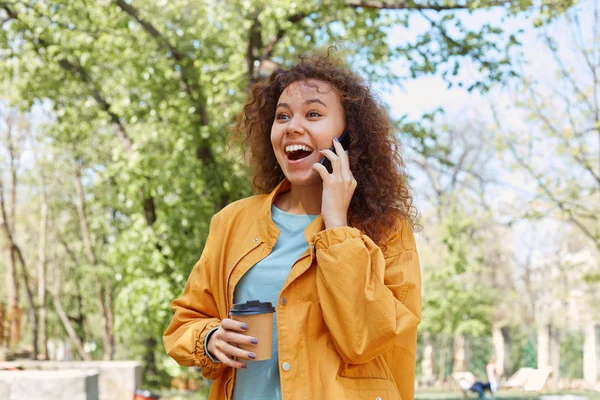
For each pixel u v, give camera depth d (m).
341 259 1.94
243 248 2.19
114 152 12.37
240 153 2.74
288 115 2.23
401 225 2.22
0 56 12.56
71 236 29.48
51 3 12.12
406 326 1.94
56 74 12.85
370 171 2.25
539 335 32.59
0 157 25.66
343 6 10.85
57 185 27.56
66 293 30.25
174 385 24.91
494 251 31.34
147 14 12.10
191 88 12.06
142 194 13.14
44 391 7.60
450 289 27.34
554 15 10.71
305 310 2.02
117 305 12.72
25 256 33.72
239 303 2.08
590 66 15.73
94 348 34.50
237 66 11.50
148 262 12.26
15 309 21.92
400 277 2.09
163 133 12.44
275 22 11.30
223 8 11.31
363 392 1.99
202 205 12.22
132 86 12.39
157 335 13.06
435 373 43.34
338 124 2.24
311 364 1.99
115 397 11.51
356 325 1.92
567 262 25.14
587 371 39.25
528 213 17.00
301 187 2.23
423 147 11.89
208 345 2.07
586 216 17.16
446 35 11.29
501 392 20.67
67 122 14.12
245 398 2.05
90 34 11.99
